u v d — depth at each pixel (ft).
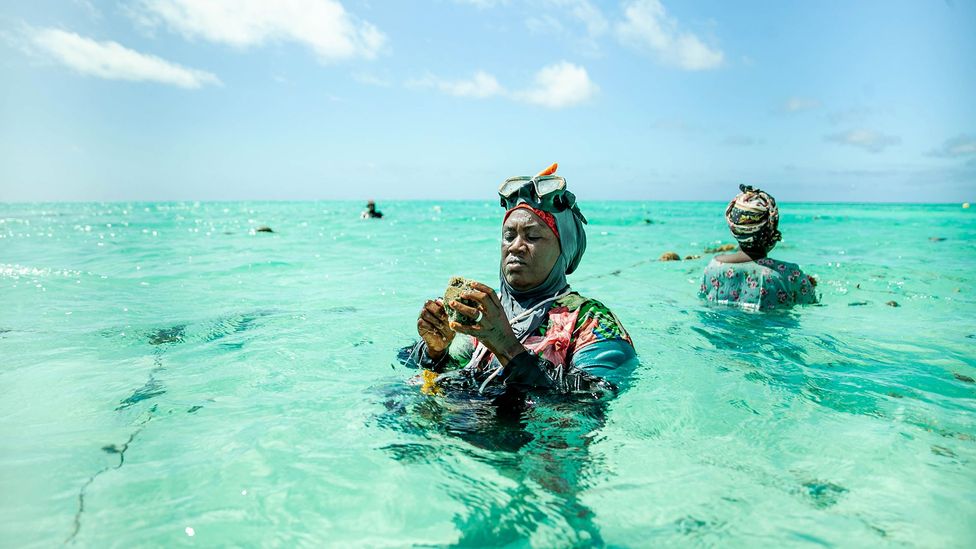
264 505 5.41
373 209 90.74
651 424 7.44
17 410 7.93
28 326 13.78
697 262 28.35
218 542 4.84
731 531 5.07
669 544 4.87
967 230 58.03
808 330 13.85
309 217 102.01
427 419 7.32
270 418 7.54
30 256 31.48
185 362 10.51
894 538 4.97
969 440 7.10
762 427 7.44
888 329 13.99
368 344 11.93
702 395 8.63
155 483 5.81
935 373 10.11
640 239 46.78
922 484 5.94
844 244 40.81
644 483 5.91
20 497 5.50
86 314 15.34
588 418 7.39
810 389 9.07
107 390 8.86
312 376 9.52
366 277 23.80
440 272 25.40
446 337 8.49
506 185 9.14
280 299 18.24
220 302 17.57
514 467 6.21
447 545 4.85
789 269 17.07
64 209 186.60
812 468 6.29
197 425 7.35
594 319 8.77
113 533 4.92
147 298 18.31
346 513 5.30
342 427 7.21
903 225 70.54
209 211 158.20
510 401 7.63
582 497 5.64
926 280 21.77
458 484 5.83
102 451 6.58
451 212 141.59
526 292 9.10
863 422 7.70
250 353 11.16
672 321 14.93
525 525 5.15
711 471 6.20
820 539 4.94
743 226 17.08
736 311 16.49
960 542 4.89
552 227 8.86
